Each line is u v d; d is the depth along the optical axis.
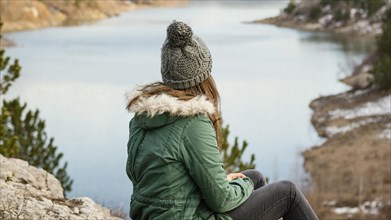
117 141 33.31
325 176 30.03
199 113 2.80
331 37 107.31
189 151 2.75
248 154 34.62
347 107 47.03
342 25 116.88
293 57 80.12
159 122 2.79
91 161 27.27
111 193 18.34
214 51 86.88
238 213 2.99
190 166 2.76
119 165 25.97
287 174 30.53
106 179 21.44
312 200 26.48
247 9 183.88
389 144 36.09
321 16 125.56
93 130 36.62
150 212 2.81
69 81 57.78
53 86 54.78
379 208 25.88
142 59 76.38
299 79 62.75
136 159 2.88
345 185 28.64
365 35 107.31
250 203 3.02
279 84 59.84
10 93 50.22
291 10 135.75
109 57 77.69
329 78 63.03
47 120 39.84
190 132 2.77
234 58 79.56
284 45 95.00
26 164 5.93
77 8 132.50
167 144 2.77
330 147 36.12
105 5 148.88
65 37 101.00
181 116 2.78
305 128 41.88
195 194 2.82
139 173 2.87
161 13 164.88
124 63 72.31
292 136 39.38
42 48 84.81
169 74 2.88
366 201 26.72
